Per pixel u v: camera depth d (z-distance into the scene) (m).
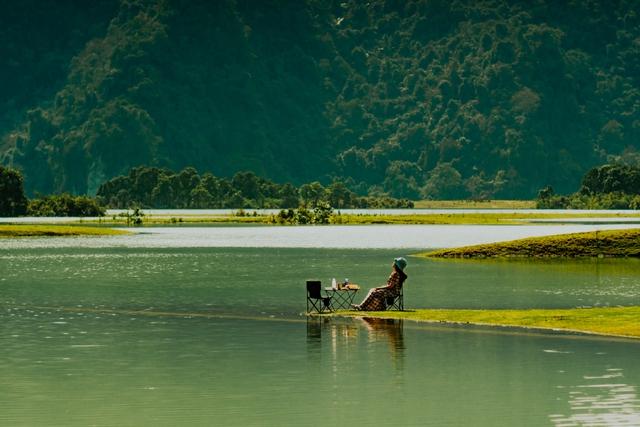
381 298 112.31
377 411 65.56
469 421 63.22
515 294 133.50
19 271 178.50
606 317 103.00
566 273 169.00
